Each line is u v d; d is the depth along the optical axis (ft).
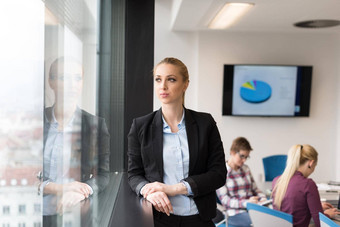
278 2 12.71
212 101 18.63
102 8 5.41
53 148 2.40
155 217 4.87
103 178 5.03
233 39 18.48
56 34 2.47
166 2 18.21
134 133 5.02
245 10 13.94
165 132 4.91
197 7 13.38
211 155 5.08
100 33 5.19
